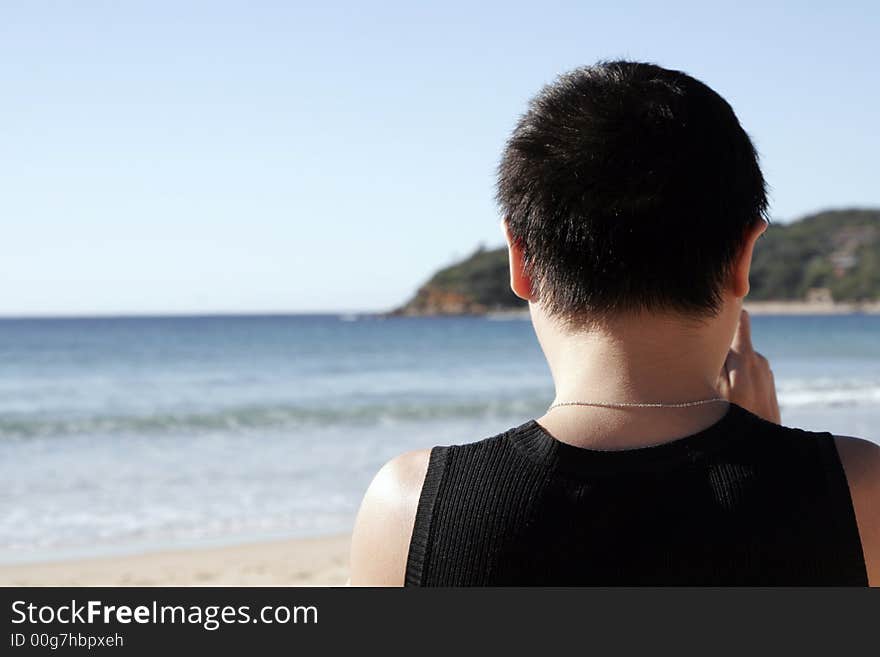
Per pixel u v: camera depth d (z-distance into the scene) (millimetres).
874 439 16672
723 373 1310
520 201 1043
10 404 26172
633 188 979
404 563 982
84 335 70750
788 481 943
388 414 22562
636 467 954
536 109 1068
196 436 18641
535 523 940
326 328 91812
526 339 66375
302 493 12117
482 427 20016
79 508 11172
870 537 936
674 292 992
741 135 1042
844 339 64750
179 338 66312
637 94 1021
